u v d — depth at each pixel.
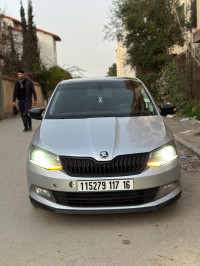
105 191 3.43
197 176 5.26
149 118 4.38
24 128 12.19
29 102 10.88
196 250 3.02
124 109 4.70
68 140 3.73
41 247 3.21
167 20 15.15
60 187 3.49
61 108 4.82
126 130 3.90
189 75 14.29
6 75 20.97
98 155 3.46
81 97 5.02
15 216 3.99
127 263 2.85
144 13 15.55
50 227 3.65
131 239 3.29
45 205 3.61
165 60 15.96
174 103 14.60
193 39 13.97
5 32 20.86
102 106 4.79
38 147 3.75
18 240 3.38
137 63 17.25
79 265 2.86
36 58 33.19
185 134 8.98
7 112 19.83
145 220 3.71
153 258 2.91
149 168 3.48
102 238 3.34
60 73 34.94
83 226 3.64
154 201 3.54
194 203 4.14
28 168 3.78
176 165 3.67
